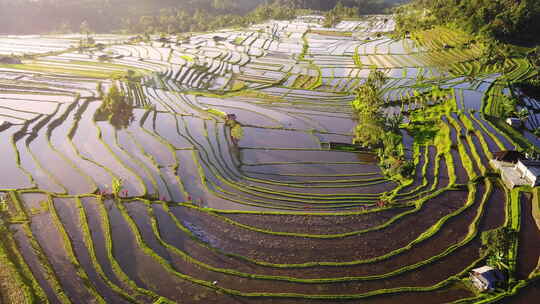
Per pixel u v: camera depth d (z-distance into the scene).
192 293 33.47
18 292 32.28
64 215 43.06
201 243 39.47
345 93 93.69
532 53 104.12
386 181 52.88
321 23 190.88
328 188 51.00
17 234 39.66
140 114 76.25
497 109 72.88
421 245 39.50
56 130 66.75
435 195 47.97
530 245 38.56
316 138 67.12
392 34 150.00
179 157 58.34
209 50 138.00
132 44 147.50
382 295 33.50
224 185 51.16
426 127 68.44
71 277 34.47
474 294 33.62
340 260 37.81
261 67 117.31
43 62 115.06
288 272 36.19
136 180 51.34
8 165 54.47
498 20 112.50
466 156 56.28
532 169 48.19
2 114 71.62
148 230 41.06
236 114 78.38
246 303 32.72
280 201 47.81
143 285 34.16
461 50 114.25
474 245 39.19
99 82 95.69
